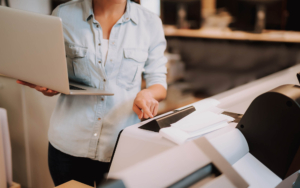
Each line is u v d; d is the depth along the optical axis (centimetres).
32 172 177
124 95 106
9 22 83
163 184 52
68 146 106
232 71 350
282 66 328
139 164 56
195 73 358
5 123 142
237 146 65
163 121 73
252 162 64
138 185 51
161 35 111
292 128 60
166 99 289
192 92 335
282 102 61
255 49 336
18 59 88
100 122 104
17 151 179
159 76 114
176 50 373
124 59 102
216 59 354
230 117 77
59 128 107
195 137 65
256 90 107
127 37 102
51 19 73
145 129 72
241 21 338
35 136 170
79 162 110
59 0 229
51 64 79
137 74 108
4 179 141
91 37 101
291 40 295
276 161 64
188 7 359
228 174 57
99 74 103
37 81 87
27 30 79
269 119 64
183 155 58
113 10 100
